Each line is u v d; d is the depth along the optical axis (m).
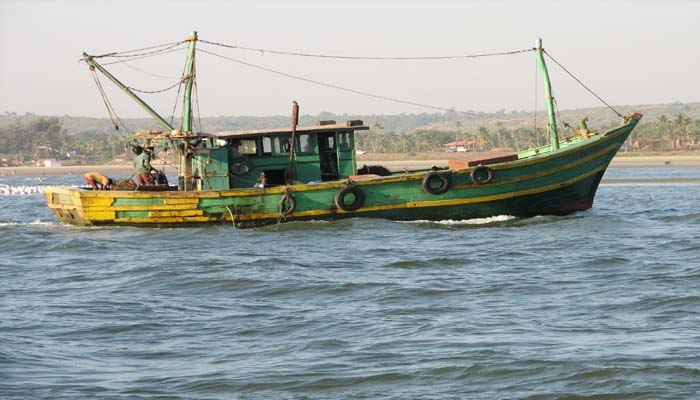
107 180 54.19
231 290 34.22
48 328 27.97
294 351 24.91
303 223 51.16
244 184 53.00
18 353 24.58
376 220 51.53
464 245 45.06
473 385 21.72
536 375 22.28
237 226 51.34
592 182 54.06
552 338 25.70
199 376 22.52
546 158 52.34
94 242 48.03
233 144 52.91
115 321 28.89
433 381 22.03
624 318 28.14
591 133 55.38
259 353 24.78
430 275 36.84
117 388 21.53
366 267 38.97
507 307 30.25
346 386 21.75
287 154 53.69
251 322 28.56
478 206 52.25
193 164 53.09
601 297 31.53
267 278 36.12
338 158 54.50
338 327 27.62
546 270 37.81
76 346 25.66
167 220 51.47
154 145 53.81
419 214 52.00
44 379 22.17
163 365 23.61
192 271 38.09
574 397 20.83
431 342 25.52
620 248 43.78
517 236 47.84
